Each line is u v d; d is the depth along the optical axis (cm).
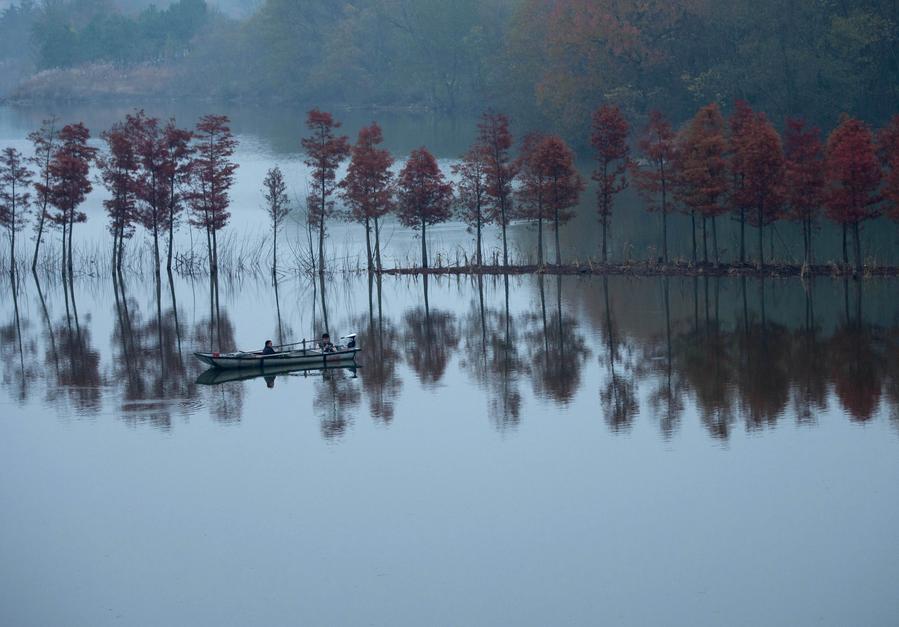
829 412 4241
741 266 7388
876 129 11244
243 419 4397
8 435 4250
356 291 7356
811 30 11606
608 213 7738
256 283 7825
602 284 7231
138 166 8438
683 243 8344
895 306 6103
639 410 4350
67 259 8800
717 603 2898
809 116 11250
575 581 3023
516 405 4478
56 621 2872
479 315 6366
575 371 4984
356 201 7981
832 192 7094
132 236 9112
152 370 5253
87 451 4050
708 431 4075
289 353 5228
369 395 4703
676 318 6034
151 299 7288
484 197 8169
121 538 3328
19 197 8494
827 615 2833
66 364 5406
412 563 3141
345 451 3981
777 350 5228
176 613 2909
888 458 3750
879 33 11025
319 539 3294
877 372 4769
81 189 8250
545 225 9419
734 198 7312
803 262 7388
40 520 3459
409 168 7944
